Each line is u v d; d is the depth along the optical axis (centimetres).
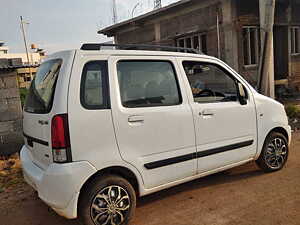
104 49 306
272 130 439
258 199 358
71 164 271
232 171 459
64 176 267
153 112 317
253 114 405
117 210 300
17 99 594
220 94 390
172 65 347
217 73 389
